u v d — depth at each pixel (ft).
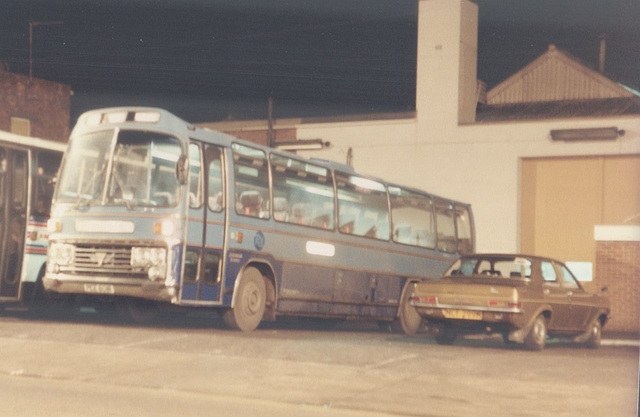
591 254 106.83
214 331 56.34
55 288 53.31
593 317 61.77
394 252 71.56
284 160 60.08
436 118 114.32
